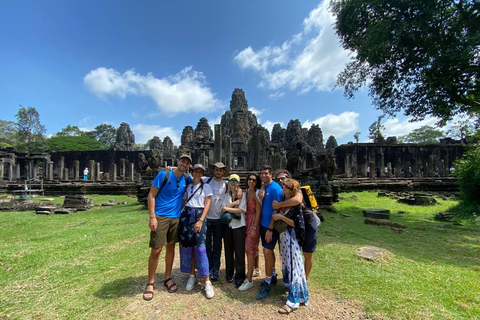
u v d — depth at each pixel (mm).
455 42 8289
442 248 5320
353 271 4023
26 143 44781
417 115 10898
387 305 3018
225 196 3814
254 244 3494
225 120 37781
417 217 9320
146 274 3947
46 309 2957
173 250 3535
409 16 8961
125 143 43156
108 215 9453
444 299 3150
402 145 33906
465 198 10477
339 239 5938
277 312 2932
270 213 3410
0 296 3246
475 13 8195
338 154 34875
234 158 31281
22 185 18469
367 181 18969
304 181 10609
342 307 3018
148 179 11539
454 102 9828
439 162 27266
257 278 3893
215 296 3309
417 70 9859
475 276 3844
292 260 3111
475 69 8562
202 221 3473
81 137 56500
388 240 5918
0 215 9883
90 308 2980
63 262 4398
